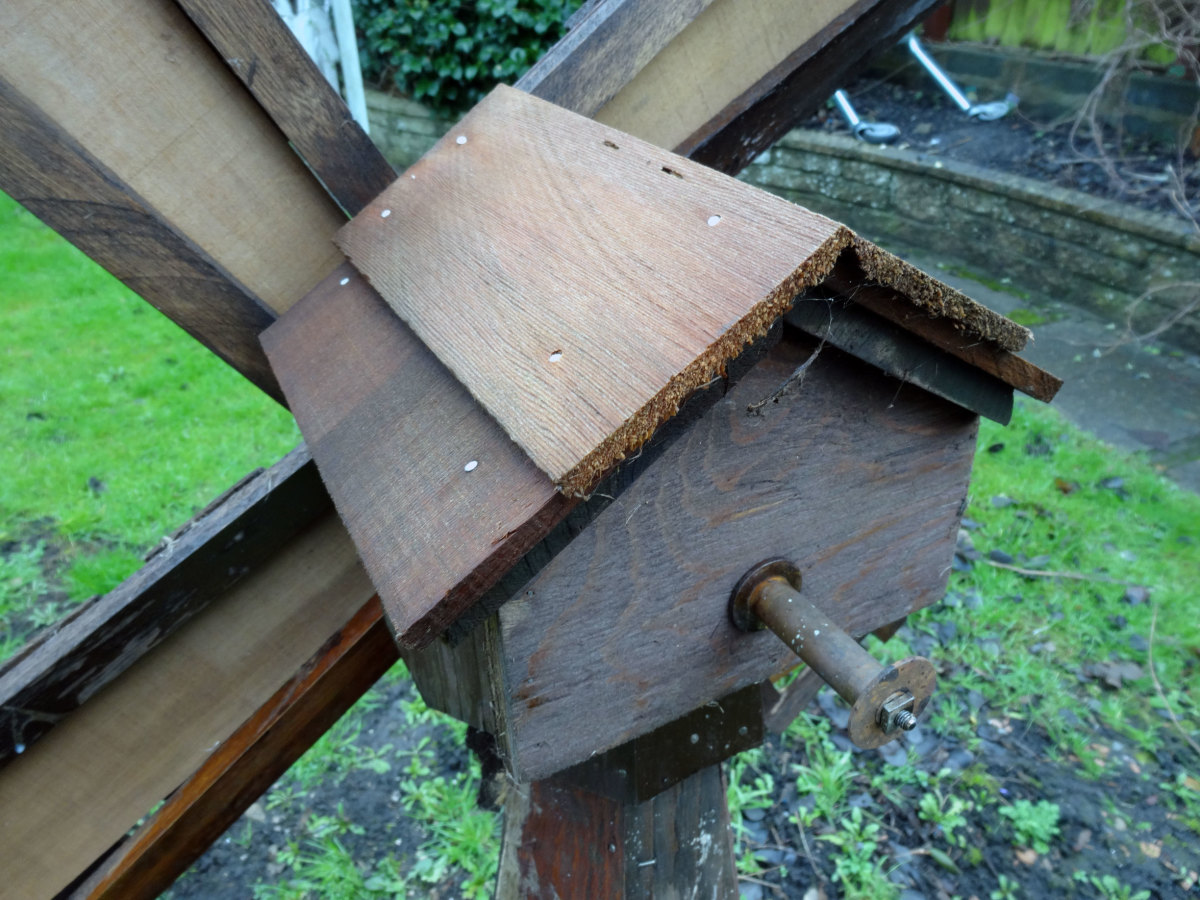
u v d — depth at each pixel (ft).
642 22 1.77
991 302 5.76
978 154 6.32
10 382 5.19
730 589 1.35
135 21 1.50
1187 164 5.51
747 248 0.96
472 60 6.92
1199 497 4.09
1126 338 4.98
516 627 1.15
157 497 4.26
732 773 2.95
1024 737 3.07
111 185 1.54
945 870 2.65
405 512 1.03
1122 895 2.56
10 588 3.76
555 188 1.26
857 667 1.11
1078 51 6.15
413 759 3.08
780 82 2.00
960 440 1.50
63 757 1.74
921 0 2.09
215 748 1.81
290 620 1.86
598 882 1.76
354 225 1.60
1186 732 3.06
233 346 1.74
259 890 2.68
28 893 1.81
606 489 0.99
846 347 1.16
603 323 0.98
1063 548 3.84
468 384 1.05
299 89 1.62
